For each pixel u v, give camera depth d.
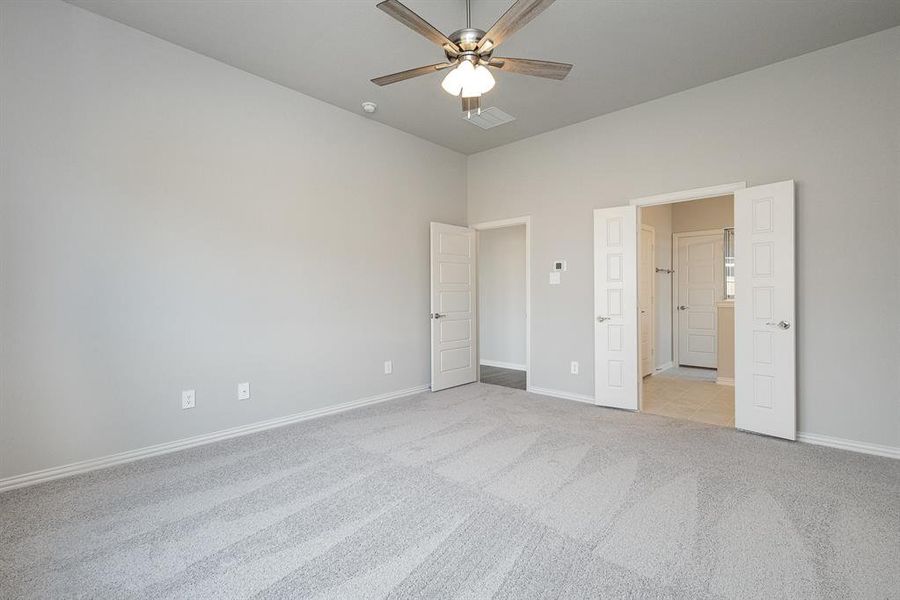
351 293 4.16
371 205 4.34
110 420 2.77
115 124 2.79
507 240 6.83
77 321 2.66
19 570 1.72
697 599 1.55
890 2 2.59
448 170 5.23
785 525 2.03
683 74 3.46
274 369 3.58
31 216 2.51
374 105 4.00
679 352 6.79
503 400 4.48
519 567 1.73
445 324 5.02
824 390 3.11
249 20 2.76
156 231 2.96
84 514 2.15
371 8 2.64
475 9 2.65
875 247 2.93
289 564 1.75
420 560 1.78
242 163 3.39
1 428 2.42
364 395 4.26
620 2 2.58
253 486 2.46
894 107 2.87
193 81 3.13
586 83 3.60
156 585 1.63
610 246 4.16
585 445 3.11
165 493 2.38
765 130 3.35
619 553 1.82
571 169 4.51
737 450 3.00
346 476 2.59
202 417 3.17
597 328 4.23
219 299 3.26
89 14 2.70
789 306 3.16
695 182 3.70
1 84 2.42
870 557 1.78
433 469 2.69
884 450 2.89
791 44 3.04
